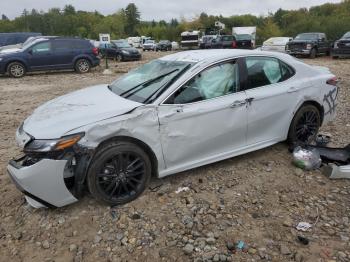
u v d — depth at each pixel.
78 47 16.61
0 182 4.41
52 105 4.11
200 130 4.04
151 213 3.64
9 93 10.98
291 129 4.95
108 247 3.20
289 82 4.81
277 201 3.84
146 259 3.04
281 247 3.12
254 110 4.43
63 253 3.15
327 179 4.29
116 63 22.58
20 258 3.11
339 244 3.15
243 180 4.27
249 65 4.49
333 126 6.29
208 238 3.25
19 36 21.91
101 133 3.47
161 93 3.86
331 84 5.31
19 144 3.62
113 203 3.71
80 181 3.46
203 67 4.12
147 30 93.25
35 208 3.78
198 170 4.51
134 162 3.74
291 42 21.95
